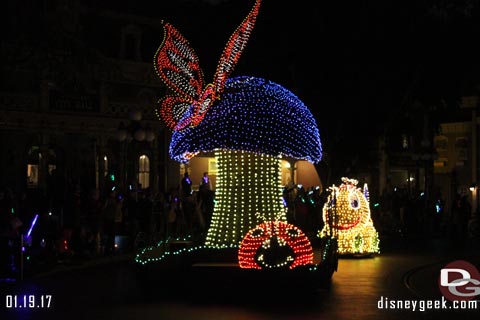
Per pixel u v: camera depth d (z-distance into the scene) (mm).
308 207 27406
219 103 15656
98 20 30719
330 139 29359
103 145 28062
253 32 30750
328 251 14711
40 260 17922
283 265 13914
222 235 15883
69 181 23172
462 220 30594
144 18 32188
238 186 15859
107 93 28547
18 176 27250
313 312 11992
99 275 16844
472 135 41094
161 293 14039
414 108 35531
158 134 29672
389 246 25125
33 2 27672
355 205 20547
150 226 20484
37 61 27188
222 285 14062
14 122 25906
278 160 16172
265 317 11539
